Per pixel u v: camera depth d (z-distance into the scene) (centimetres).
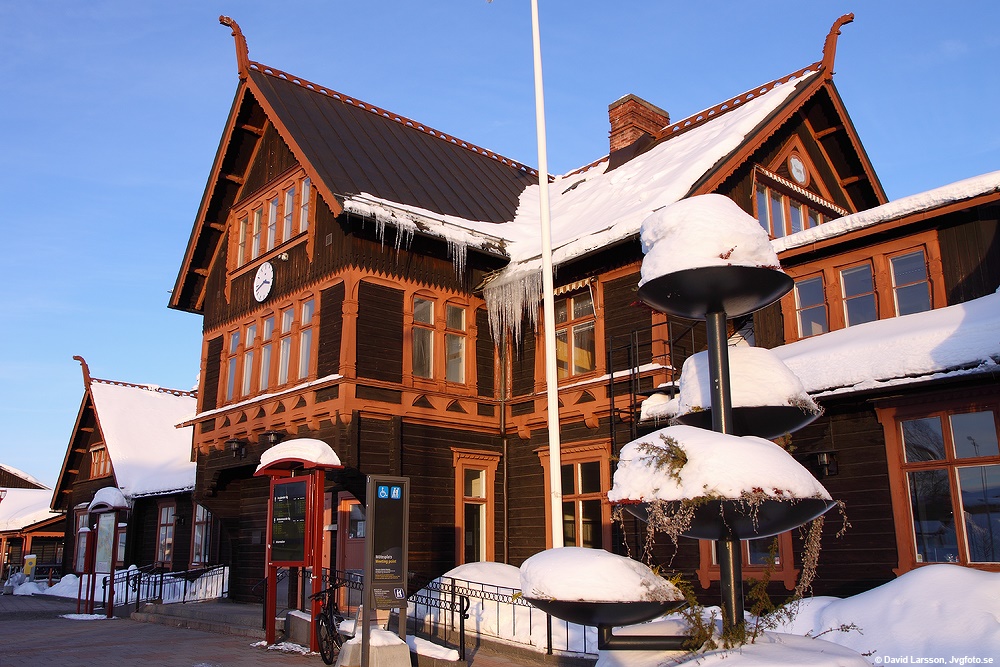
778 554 1247
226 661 1198
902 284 1284
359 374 1597
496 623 1268
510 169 2480
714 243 538
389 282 1688
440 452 1684
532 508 1711
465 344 1800
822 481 1213
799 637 546
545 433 1716
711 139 1819
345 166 1784
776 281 552
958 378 1023
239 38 2000
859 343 1177
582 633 1138
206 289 2211
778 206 1800
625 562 537
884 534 1135
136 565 2942
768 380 584
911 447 1130
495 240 1830
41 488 5159
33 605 2456
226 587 2172
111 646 1395
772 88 1997
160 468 3084
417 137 2256
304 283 1759
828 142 1983
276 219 1934
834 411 1216
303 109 1958
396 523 1063
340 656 1036
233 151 2061
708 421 623
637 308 1568
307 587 1557
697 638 530
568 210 2034
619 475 527
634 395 1452
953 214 1218
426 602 1408
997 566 1018
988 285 1179
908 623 835
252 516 2012
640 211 1557
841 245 1342
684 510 480
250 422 1838
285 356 1809
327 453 1278
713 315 575
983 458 1052
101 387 3456
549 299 1252
